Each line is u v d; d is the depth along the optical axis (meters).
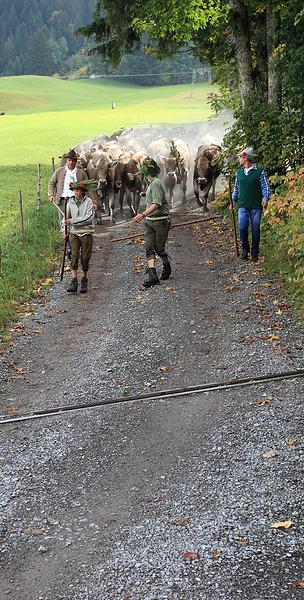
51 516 5.55
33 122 58.91
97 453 6.54
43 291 12.58
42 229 17.66
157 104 106.25
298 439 6.44
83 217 12.14
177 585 4.63
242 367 8.26
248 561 4.81
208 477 5.96
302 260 11.20
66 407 7.60
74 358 9.13
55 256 15.45
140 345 9.31
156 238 12.06
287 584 4.57
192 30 21.70
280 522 5.22
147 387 8.00
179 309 10.63
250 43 19.59
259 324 9.61
